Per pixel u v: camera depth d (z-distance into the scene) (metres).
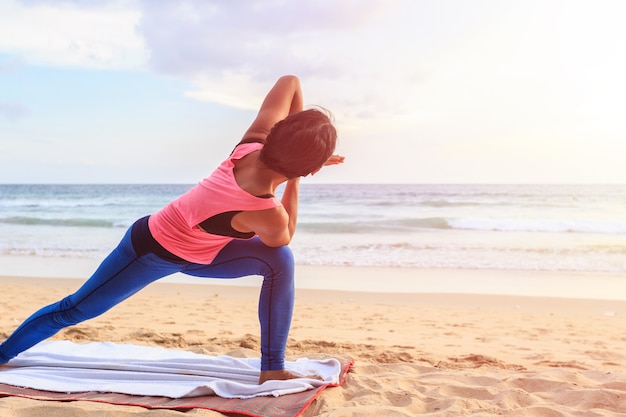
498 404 3.30
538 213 27.86
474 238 19.53
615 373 4.03
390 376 3.87
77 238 20.30
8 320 6.81
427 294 10.52
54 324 3.32
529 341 6.72
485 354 5.65
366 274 13.28
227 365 3.81
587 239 19.02
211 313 8.46
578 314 8.91
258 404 3.05
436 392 3.51
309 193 42.00
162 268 3.06
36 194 47.41
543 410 3.15
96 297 3.13
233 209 2.80
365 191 45.22
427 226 23.33
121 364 3.74
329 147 2.71
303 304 9.59
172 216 2.94
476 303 9.79
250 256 3.20
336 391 3.43
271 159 2.68
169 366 3.74
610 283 12.10
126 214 31.33
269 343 3.39
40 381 3.40
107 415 2.84
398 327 7.66
